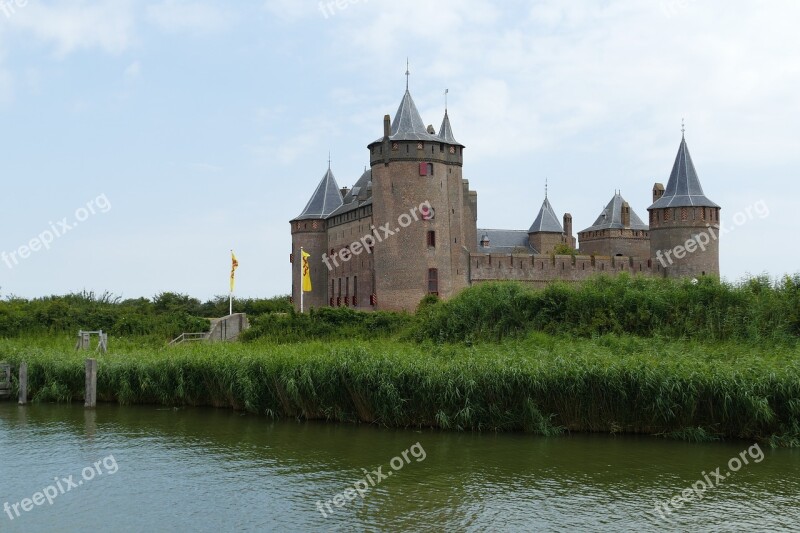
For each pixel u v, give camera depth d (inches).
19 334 1593.3
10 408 1048.2
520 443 774.5
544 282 2011.6
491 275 1959.9
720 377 764.0
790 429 744.3
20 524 575.5
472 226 2199.8
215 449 786.8
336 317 1514.5
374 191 1884.8
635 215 3203.7
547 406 821.9
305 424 900.6
